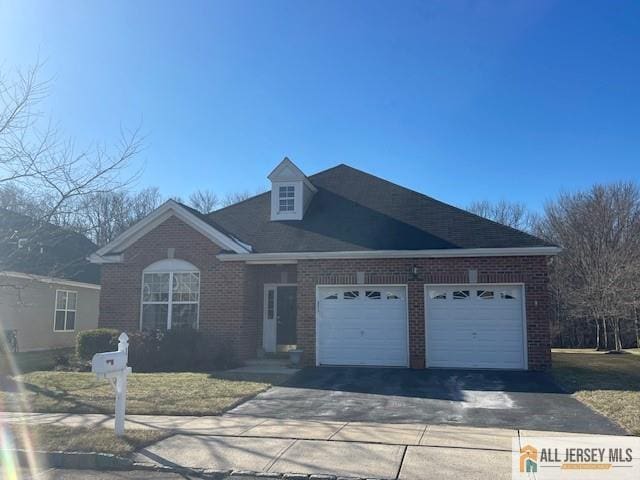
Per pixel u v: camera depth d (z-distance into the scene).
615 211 31.78
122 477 6.91
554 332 33.47
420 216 18.17
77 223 16.83
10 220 13.80
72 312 25.97
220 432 8.70
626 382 13.24
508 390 12.40
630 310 28.06
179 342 16.34
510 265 15.83
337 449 7.71
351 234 17.69
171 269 17.91
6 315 21.47
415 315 16.12
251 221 19.69
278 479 6.70
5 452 7.60
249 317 17.89
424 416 9.90
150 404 10.71
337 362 16.48
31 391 12.15
